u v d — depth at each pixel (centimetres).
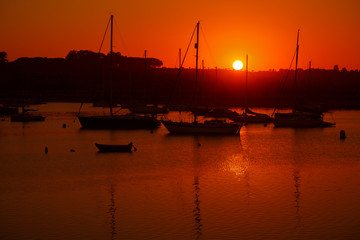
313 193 3453
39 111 12194
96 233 2642
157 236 2597
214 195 3384
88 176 4034
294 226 2736
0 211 3023
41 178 3959
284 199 3284
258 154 5266
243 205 3131
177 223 2786
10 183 3775
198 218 2869
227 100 16750
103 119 7612
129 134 7000
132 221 2827
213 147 5756
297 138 6788
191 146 5819
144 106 11088
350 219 2856
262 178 3959
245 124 8475
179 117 10638
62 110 12644
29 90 18850
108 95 16538
